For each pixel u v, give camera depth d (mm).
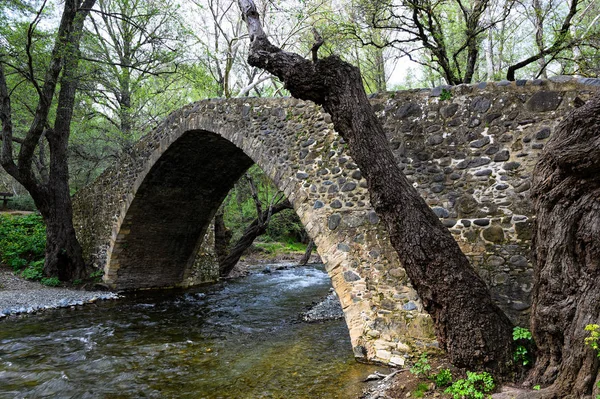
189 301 9469
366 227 4840
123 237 10211
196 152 8977
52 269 10406
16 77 10430
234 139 6770
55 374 4766
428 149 4520
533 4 7688
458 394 3143
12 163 9578
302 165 5594
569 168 2756
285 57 4223
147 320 7625
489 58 10070
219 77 13609
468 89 4379
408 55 8477
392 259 4590
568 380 2680
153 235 10625
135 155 9812
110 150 14203
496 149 4160
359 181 4984
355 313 4762
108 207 10758
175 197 10141
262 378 4398
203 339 6270
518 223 3965
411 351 4293
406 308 4406
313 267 15867
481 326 3256
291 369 4613
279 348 5523
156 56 10305
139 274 10883
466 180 4277
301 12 9461
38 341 6207
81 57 9953
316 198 5355
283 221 20297
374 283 4676
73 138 13625
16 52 8852
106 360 5262
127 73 11227
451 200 4324
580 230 2727
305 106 5734
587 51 7500
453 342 3342
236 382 4344
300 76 4059
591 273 2682
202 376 4617
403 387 3641
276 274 13953
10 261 10938
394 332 4445
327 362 4758
